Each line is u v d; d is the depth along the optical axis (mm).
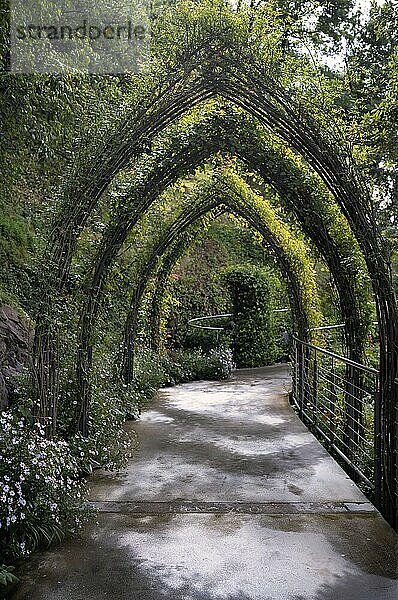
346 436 4793
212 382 9758
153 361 8914
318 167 4051
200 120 4875
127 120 3992
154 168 4961
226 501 3812
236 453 5070
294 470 4535
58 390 4035
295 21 4117
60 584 2707
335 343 7195
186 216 7930
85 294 4605
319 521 3455
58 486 3189
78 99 4188
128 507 3703
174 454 5031
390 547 3080
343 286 5023
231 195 7586
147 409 7191
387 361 3523
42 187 5324
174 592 2617
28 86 3582
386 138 3654
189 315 12180
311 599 2537
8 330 4969
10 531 2912
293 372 7785
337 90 3967
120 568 2861
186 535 3254
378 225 3643
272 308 12406
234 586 2666
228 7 3805
